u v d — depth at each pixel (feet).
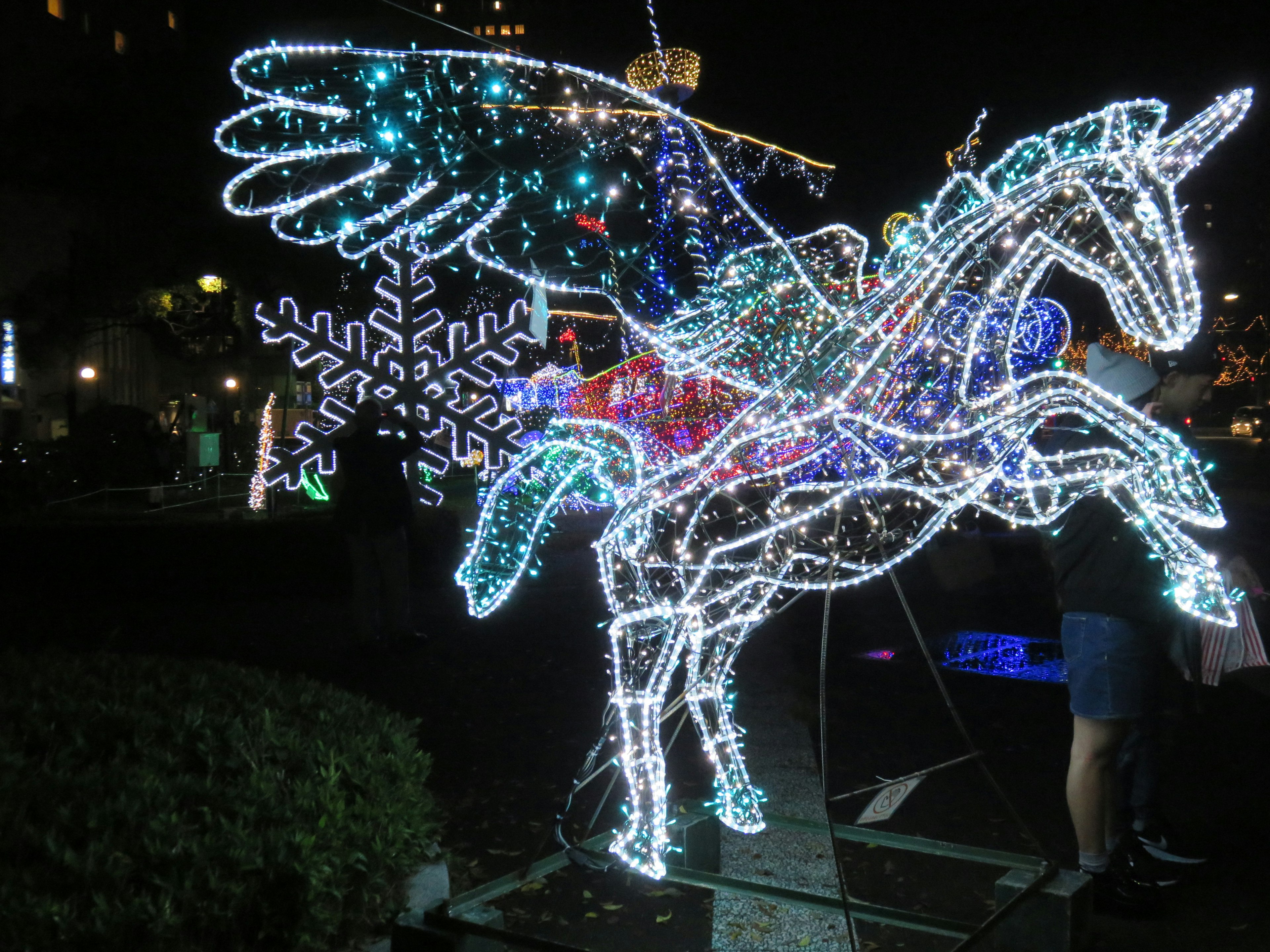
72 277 79.61
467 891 13.41
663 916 12.92
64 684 15.40
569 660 26.21
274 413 104.83
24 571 36.81
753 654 27.14
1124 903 12.66
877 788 12.25
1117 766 13.21
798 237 12.24
